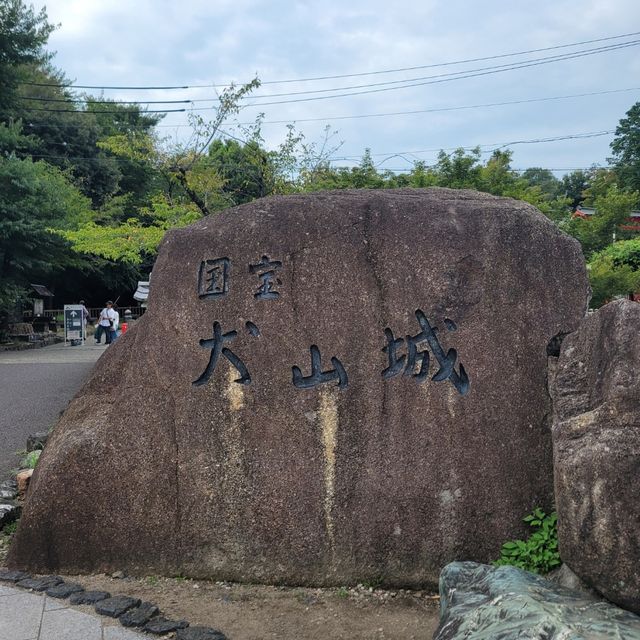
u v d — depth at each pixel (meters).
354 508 4.11
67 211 23.28
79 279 35.09
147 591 4.04
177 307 4.44
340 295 4.27
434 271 4.22
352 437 4.17
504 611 2.78
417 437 4.11
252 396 4.28
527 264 4.20
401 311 4.21
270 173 16.28
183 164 15.81
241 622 3.64
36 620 3.57
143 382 4.41
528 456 4.05
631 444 3.03
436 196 4.60
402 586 4.03
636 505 2.99
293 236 4.36
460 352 4.14
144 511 4.29
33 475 4.56
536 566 3.70
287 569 4.11
